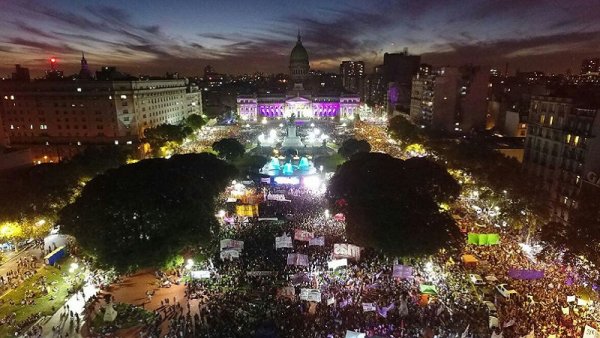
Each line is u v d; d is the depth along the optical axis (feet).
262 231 281.95
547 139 326.85
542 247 255.91
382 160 327.88
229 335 173.68
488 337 169.68
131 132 576.20
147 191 239.30
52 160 556.10
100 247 220.02
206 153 393.29
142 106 597.11
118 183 246.68
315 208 332.60
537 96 340.59
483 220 309.42
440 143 460.96
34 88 553.23
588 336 161.99
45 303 208.74
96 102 552.00
